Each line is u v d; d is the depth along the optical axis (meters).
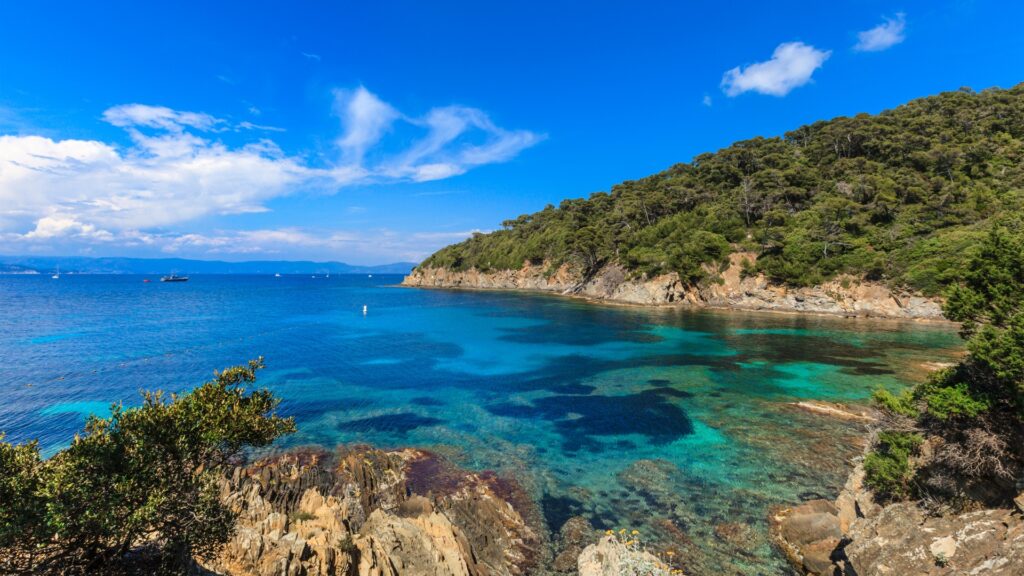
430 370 44.25
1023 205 73.44
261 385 38.38
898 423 15.93
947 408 13.87
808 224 93.62
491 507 18.67
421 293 159.00
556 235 159.38
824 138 124.38
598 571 14.27
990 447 12.60
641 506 19.14
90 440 9.18
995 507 12.47
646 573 13.73
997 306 15.02
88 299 130.50
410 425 29.12
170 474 10.09
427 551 14.05
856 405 31.98
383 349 54.91
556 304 109.25
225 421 12.06
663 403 33.44
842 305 82.81
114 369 43.34
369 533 14.40
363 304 114.75
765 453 24.30
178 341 59.50
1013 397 12.84
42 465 8.80
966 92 136.88
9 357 48.41
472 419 30.30
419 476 21.98
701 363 46.34
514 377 41.50
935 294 74.62
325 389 37.31
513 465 23.23
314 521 14.90
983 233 70.06
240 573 11.30
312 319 83.94
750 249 96.19
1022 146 93.62
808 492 20.05
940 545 11.82
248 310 99.94
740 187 116.25
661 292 101.62
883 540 12.87
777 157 125.00
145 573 9.59
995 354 13.12
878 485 15.34
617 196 160.50
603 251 126.50
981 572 10.48
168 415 10.44
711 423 29.06
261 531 13.24
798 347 53.97
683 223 111.94
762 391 36.19
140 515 8.69
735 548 16.27
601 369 44.38
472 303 114.69
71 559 8.95
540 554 16.28
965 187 87.81
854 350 51.75
